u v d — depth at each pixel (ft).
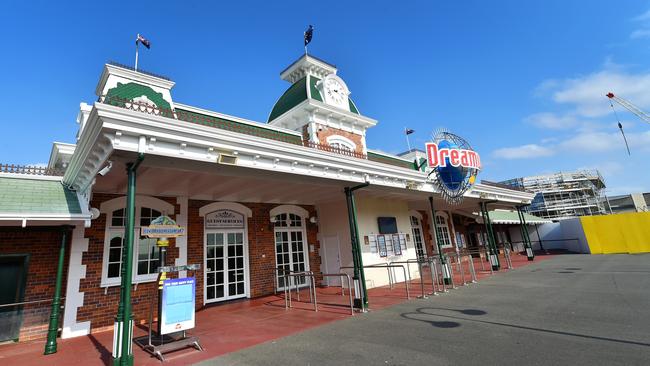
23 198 23.43
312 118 47.09
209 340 21.95
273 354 18.52
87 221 23.48
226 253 36.37
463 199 50.31
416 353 17.20
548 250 89.04
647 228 71.15
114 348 16.72
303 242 44.52
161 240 20.79
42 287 25.07
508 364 14.90
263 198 38.68
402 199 49.90
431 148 42.14
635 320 20.43
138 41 39.34
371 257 44.14
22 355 20.56
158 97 35.24
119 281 27.94
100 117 16.85
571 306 25.23
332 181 30.55
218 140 21.48
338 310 29.25
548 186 167.12
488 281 41.50
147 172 24.52
